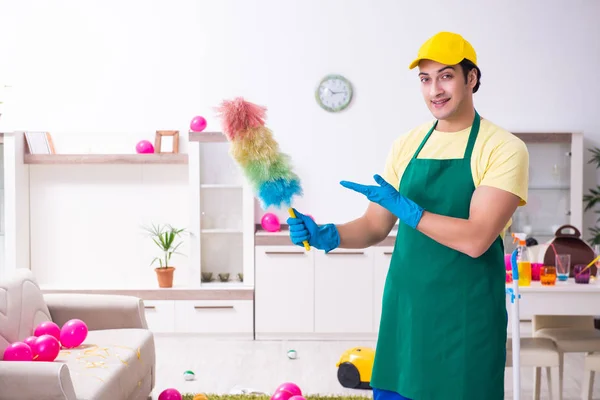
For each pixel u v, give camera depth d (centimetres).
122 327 382
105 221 572
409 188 213
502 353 209
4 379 257
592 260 379
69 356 325
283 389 345
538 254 411
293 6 572
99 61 573
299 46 574
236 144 198
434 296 206
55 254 571
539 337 375
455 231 195
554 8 576
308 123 576
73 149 566
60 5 571
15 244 545
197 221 547
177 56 573
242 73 575
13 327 321
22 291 343
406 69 574
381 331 218
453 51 198
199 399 368
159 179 571
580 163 546
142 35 573
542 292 346
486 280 205
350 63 574
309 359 485
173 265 575
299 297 542
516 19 576
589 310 346
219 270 558
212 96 574
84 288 545
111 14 572
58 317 380
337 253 539
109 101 573
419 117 575
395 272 216
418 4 573
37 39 571
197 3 572
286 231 564
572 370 452
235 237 555
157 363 473
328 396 394
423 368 207
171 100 574
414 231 212
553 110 581
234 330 543
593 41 578
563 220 552
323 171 578
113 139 566
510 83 580
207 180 550
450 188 206
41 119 572
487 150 204
